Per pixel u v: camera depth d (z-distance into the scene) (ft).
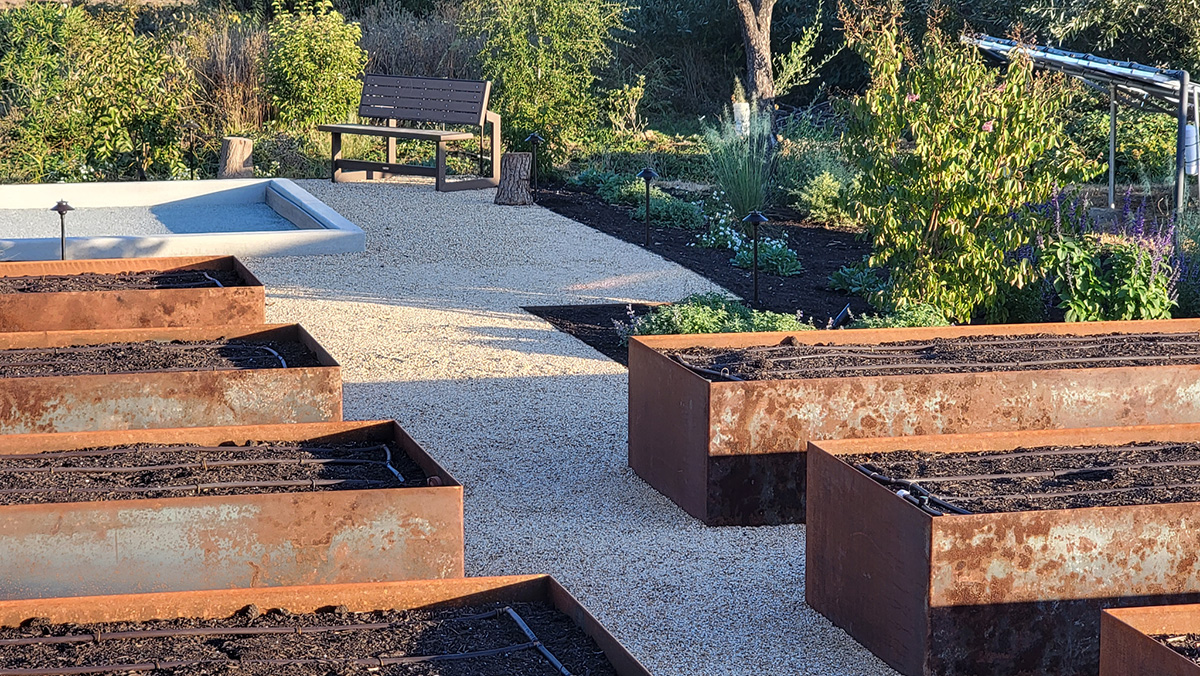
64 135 47.80
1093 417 17.67
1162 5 55.16
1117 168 49.39
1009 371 17.49
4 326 20.36
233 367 17.79
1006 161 25.77
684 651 12.96
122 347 18.74
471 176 49.39
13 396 15.53
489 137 52.90
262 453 14.12
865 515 12.99
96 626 10.14
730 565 15.37
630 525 16.69
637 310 29.91
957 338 21.08
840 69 70.59
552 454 19.56
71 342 19.12
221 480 13.06
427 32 62.34
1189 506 12.29
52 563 11.55
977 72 25.77
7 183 45.03
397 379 23.52
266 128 54.13
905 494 12.62
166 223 39.37
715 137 47.37
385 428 14.93
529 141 47.88
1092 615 12.27
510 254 36.11
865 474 13.12
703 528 16.63
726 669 12.59
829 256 38.01
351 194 44.60
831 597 13.71
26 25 59.00
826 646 13.17
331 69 52.06
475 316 28.91
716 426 16.44
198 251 34.27
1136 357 19.30
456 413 21.44
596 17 53.31
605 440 20.33
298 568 12.01
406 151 53.16
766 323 24.73
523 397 22.50
